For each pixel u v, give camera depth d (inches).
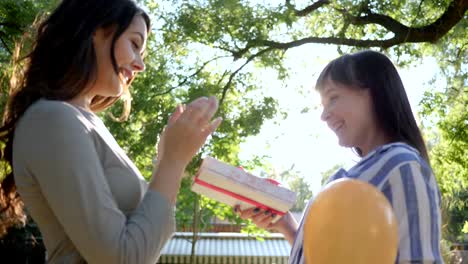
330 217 42.3
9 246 655.1
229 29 393.7
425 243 57.6
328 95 73.2
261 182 85.9
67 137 57.6
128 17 68.1
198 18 390.3
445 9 377.4
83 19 66.1
